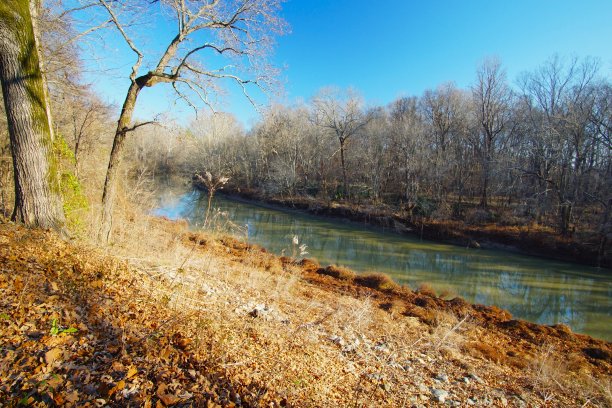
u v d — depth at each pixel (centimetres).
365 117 3853
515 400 488
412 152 3312
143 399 272
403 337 682
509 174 2891
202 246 1286
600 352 774
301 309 729
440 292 1369
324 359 484
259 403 321
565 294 1506
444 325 806
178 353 352
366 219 3044
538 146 2573
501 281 1648
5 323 320
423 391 466
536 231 2409
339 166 4369
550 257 2172
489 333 852
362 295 1024
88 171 1433
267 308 655
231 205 3578
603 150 2556
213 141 4425
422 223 2730
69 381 271
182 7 754
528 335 865
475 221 2706
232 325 493
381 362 538
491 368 603
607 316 1276
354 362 512
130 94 772
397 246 2295
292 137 4044
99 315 383
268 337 492
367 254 1992
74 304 391
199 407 285
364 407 384
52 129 696
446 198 3241
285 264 1287
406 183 3394
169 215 2252
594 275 1822
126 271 559
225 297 629
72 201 748
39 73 596
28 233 551
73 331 329
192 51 780
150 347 346
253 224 2602
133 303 447
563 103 2584
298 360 450
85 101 1440
